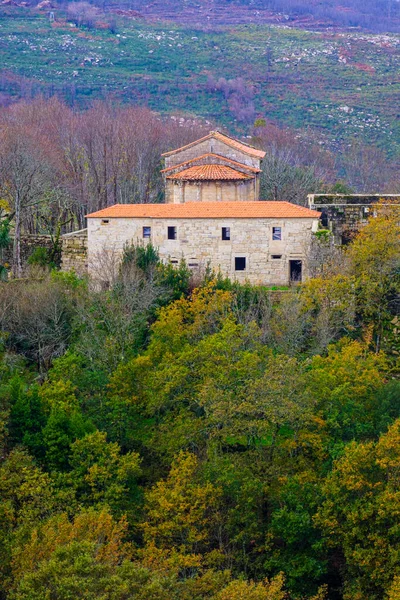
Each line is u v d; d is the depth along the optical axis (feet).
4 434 588.50
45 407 624.59
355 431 609.42
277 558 547.90
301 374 628.69
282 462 588.50
